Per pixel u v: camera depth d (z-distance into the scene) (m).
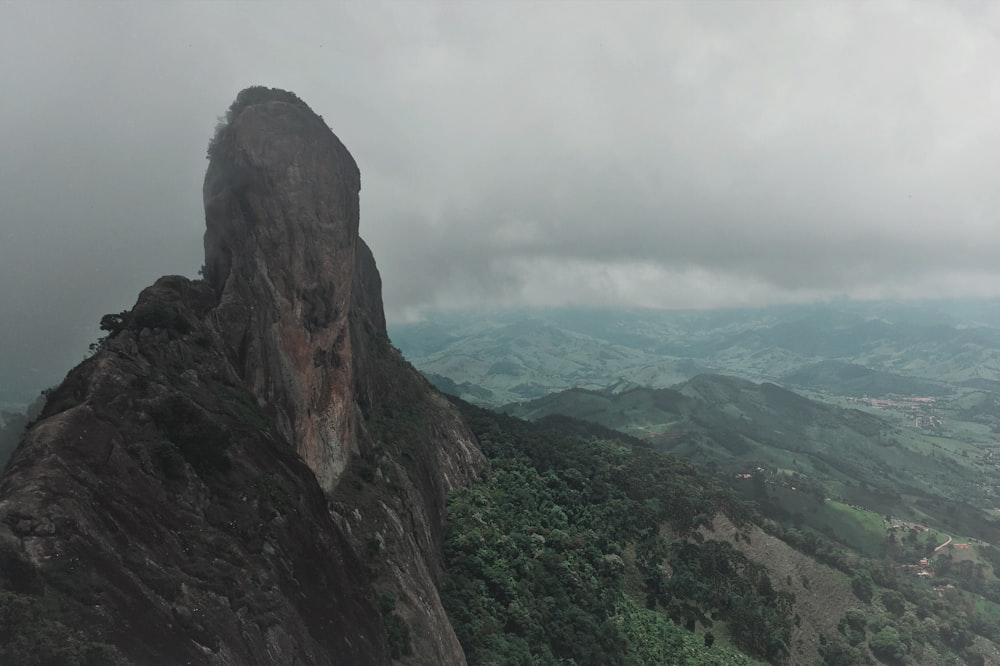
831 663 91.06
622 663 75.38
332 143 60.44
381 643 42.94
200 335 45.19
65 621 21.00
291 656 30.62
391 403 93.44
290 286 54.41
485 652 61.69
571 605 79.38
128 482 29.36
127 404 32.88
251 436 40.72
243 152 54.00
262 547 34.06
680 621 91.50
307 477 44.91
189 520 31.34
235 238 52.31
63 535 23.91
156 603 25.11
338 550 43.62
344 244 61.09
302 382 54.66
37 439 27.55
